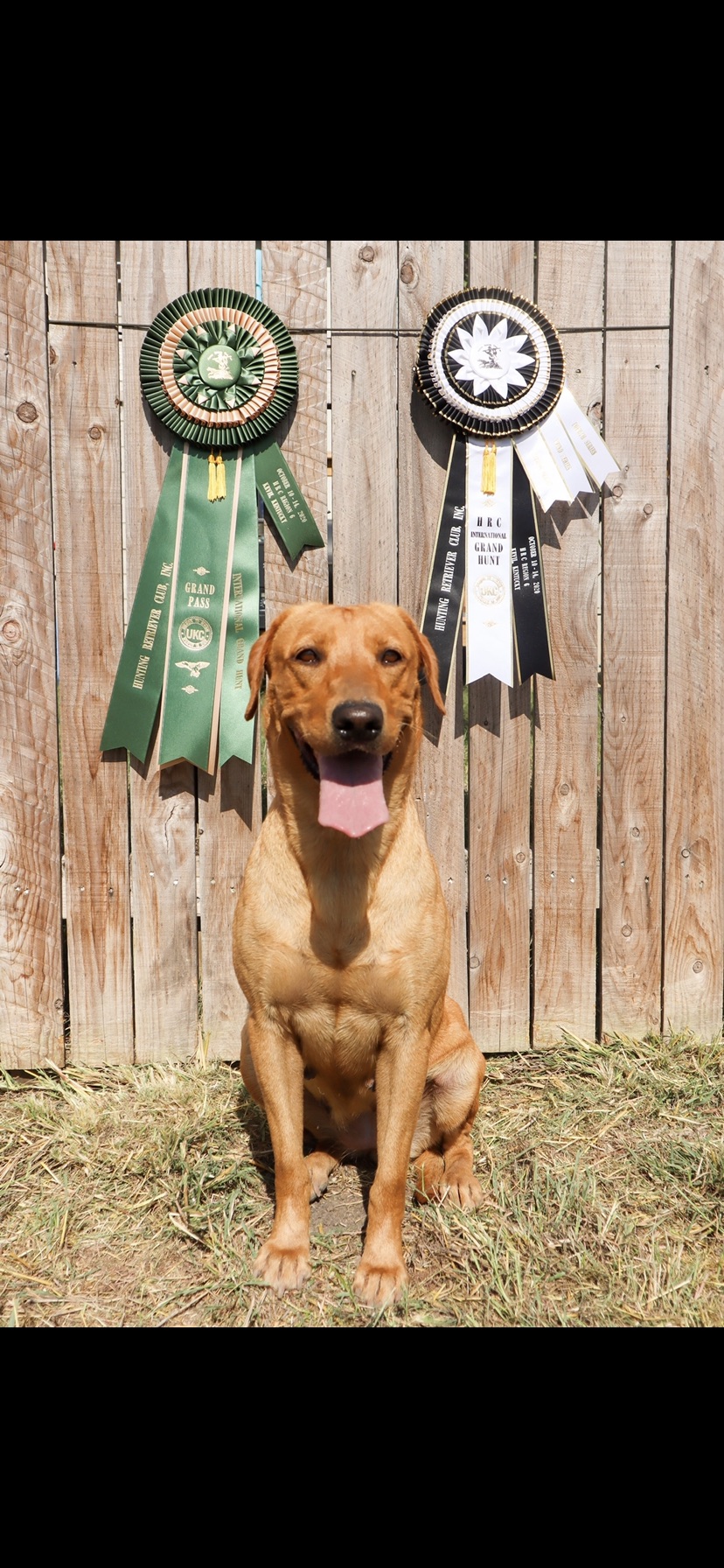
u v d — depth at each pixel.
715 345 3.23
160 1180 2.56
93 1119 2.87
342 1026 2.34
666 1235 2.40
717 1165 2.64
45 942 3.23
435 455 3.18
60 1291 2.18
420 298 3.12
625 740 3.35
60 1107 3.04
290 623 2.43
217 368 3.02
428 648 2.58
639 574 3.29
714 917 3.47
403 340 3.13
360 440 3.15
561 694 3.30
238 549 3.12
